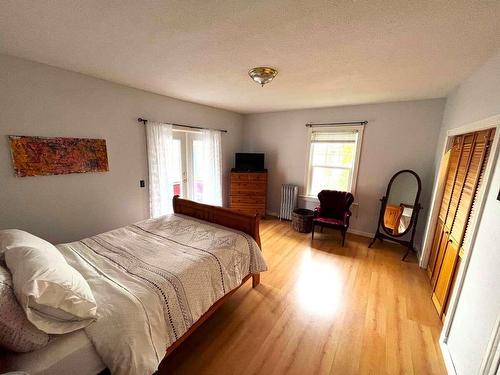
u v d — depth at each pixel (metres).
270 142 4.70
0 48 1.77
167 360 1.56
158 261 1.66
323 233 3.98
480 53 1.61
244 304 2.14
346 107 3.76
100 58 1.93
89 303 1.11
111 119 2.70
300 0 1.11
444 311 1.96
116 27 1.42
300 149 4.36
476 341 1.28
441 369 1.53
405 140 3.35
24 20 1.34
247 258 2.11
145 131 3.09
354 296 2.28
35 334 0.96
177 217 2.67
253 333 1.80
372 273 2.71
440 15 1.21
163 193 3.33
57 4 1.18
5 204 2.02
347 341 1.74
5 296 0.95
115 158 2.80
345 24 1.33
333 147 4.05
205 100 3.56
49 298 1.00
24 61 1.99
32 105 2.08
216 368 1.51
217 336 1.77
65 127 2.32
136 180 3.08
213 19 1.31
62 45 1.69
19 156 2.04
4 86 1.92
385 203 3.45
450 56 1.70
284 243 3.55
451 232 2.10
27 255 1.19
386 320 1.96
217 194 4.38
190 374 1.47
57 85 2.21
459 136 2.30
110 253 1.78
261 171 4.50
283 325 1.89
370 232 3.83
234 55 1.82
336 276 2.64
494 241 1.25
